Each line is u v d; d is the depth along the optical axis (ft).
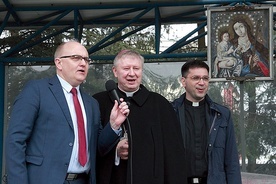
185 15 21.95
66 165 10.38
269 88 21.34
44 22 22.50
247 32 20.51
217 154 12.97
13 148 10.14
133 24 22.80
